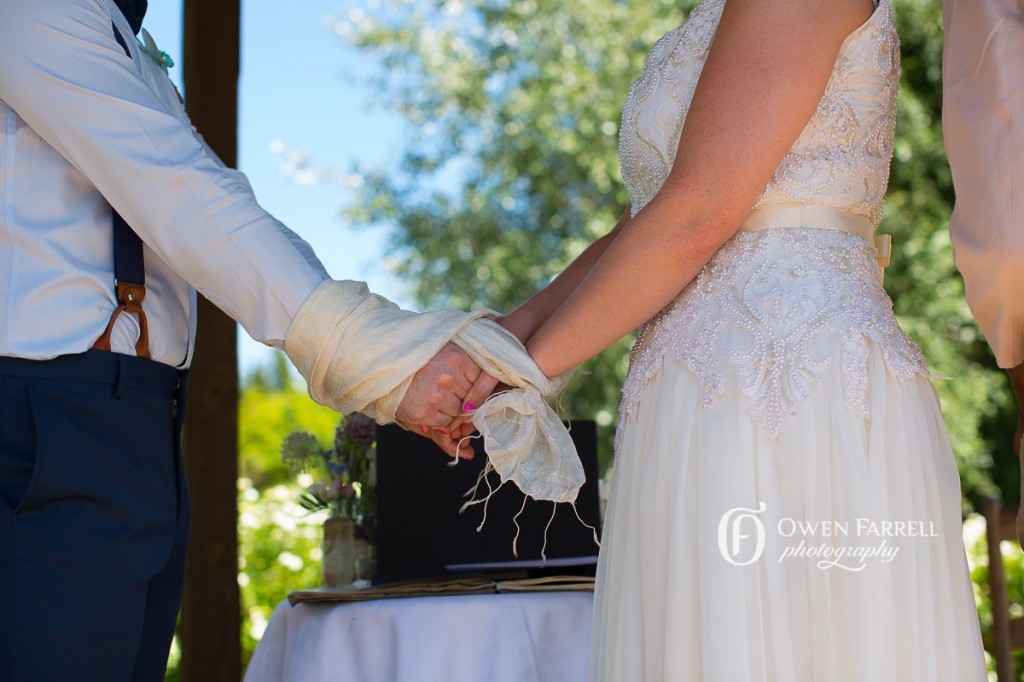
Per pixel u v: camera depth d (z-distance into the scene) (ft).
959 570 5.26
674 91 5.69
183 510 6.09
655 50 5.96
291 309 5.96
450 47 35.53
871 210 5.57
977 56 5.19
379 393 6.02
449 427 6.22
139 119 5.75
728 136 5.09
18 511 5.31
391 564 7.88
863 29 5.34
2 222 5.49
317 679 7.19
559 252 33.30
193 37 13.08
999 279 5.16
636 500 5.52
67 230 5.64
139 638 5.62
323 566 8.43
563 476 5.91
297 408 38.68
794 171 5.32
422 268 34.96
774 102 5.06
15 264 5.48
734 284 5.34
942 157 31.86
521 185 34.37
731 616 4.92
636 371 5.63
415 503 7.91
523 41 34.04
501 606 7.19
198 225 5.84
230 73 13.17
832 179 5.34
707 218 5.17
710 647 4.95
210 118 13.05
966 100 5.23
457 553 7.83
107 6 5.97
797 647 4.91
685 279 5.36
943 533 5.16
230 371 13.25
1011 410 33.88
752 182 5.12
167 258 5.87
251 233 5.92
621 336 5.65
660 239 5.26
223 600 13.07
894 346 5.20
